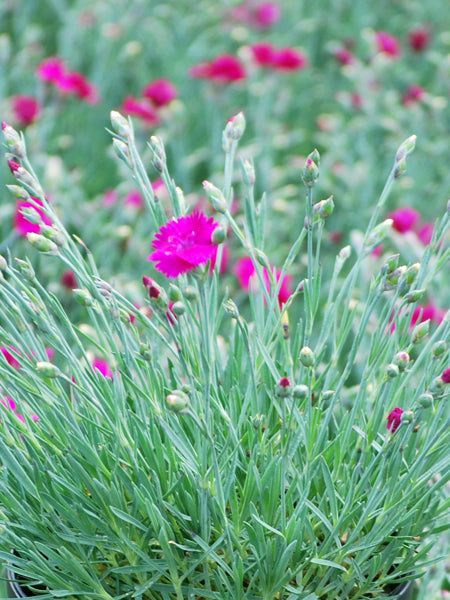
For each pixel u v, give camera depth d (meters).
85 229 1.14
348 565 0.62
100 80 1.62
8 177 1.20
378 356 0.62
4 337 0.63
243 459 0.63
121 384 0.62
